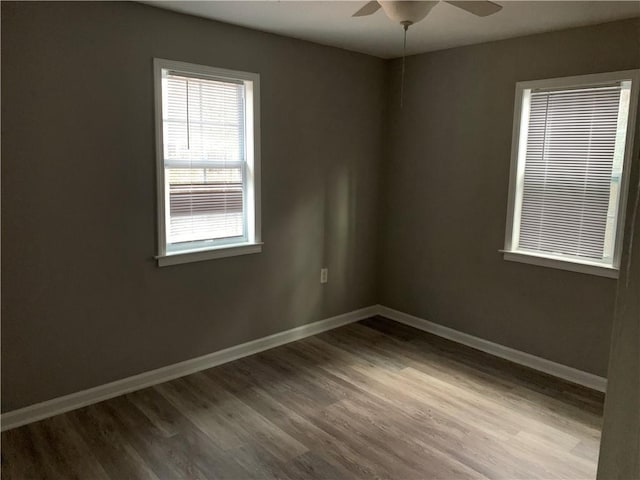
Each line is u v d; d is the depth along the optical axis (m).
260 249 3.82
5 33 2.55
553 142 3.51
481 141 3.89
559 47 3.39
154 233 3.23
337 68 4.13
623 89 3.14
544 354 3.66
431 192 4.30
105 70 2.90
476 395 3.26
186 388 3.30
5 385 2.76
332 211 4.31
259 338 3.94
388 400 3.17
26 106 2.66
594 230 3.35
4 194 2.64
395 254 4.67
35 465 2.47
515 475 2.44
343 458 2.56
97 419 2.90
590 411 3.07
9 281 2.71
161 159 3.19
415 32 3.54
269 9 3.06
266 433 2.78
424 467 2.50
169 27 3.12
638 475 0.56
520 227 3.76
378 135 4.57
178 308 3.42
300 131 3.96
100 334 3.08
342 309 4.57
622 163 3.16
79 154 2.86
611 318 3.29
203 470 2.45
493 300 3.94
